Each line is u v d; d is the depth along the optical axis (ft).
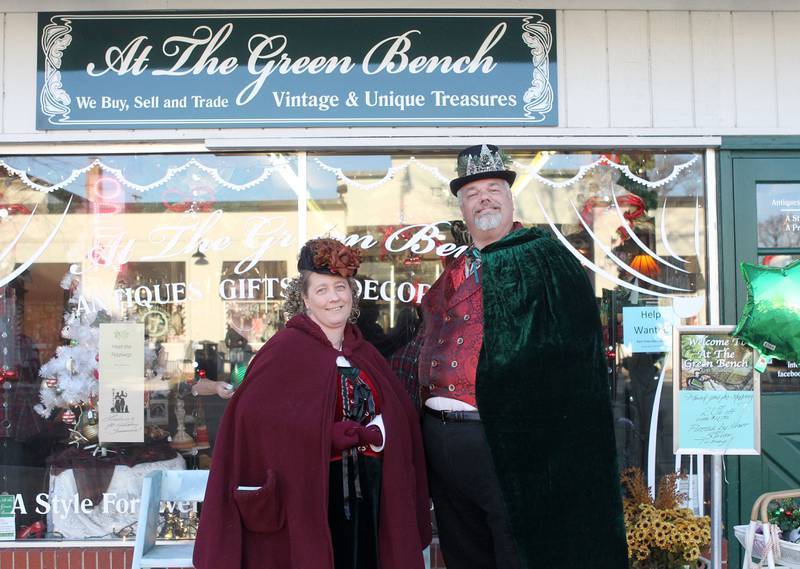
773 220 12.94
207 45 12.46
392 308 12.68
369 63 12.52
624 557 8.53
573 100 12.67
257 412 8.46
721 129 12.76
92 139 12.49
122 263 12.67
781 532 10.08
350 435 8.38
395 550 8.48
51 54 12.45
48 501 12.46
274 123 12.48
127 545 12.28
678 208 12.92
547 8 12.63
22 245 12.66
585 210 12.84
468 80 12.57
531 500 8.43
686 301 12.83
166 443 12.57
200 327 12.68
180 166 12.72
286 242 12.71
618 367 12.80
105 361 12.62
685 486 12.68
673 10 12.75
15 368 12.59
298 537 8.19
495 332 8.67
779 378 12.78
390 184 12.75
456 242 12.69
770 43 12.87
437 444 9.02
